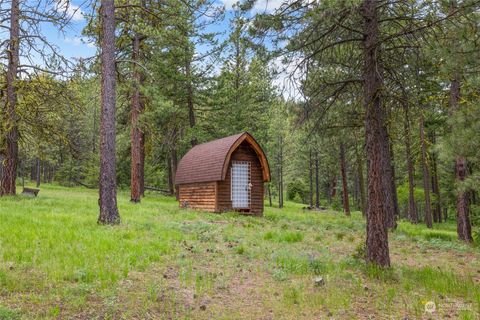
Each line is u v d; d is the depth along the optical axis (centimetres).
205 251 977
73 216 1370
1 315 471
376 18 874
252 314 564
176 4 1984
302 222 1908
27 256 753
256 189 2178
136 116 2362
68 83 1962
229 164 2111
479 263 1070
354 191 5362
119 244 923
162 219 1512
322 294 666
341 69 1076
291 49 894
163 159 4028
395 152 2984
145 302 574
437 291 711
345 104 1185
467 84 1075
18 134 2111
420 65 902
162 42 2411
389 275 800
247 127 3562
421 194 3841
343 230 1661
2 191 2019
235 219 1770
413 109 1061
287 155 3966
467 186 1087
